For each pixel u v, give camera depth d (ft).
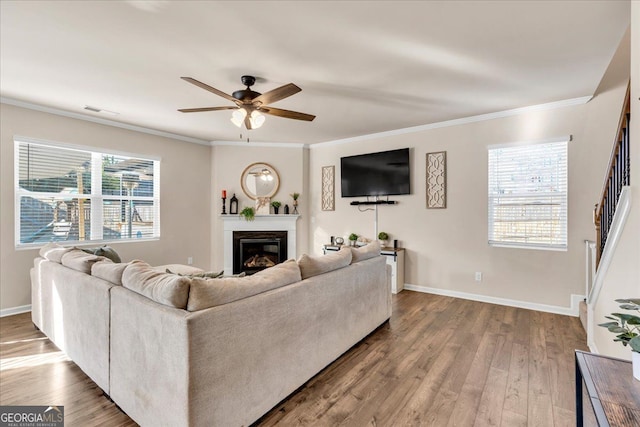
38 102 11.75
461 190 13.91
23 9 6.27
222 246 18.02
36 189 12.33
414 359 8.28
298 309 6.75
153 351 5.22
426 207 14.89
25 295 12.01
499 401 6.49
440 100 11.51
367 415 6.09
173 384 4.89
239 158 18.34
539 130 12.06
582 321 10.41
